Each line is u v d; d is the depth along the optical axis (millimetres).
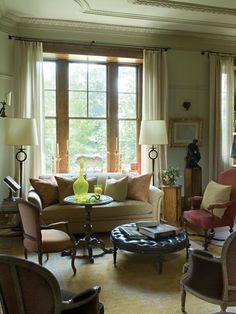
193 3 4566
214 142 6059
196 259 2352
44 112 5246
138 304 2791
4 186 5062
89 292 1868
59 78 5633
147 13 4922
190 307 2742
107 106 5863
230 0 4457
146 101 5691
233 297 2180
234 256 2137
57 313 1710
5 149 5059
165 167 5754
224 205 3945
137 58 5691
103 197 4062
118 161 5914
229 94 6066
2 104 4836
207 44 6086
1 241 4395
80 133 5777
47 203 4551
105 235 4691
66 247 3266
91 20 5207
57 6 4605
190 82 6039
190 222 4250
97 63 5789
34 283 1683
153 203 4715
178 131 5984
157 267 3594
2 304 1817
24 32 5180
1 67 4961
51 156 5652
